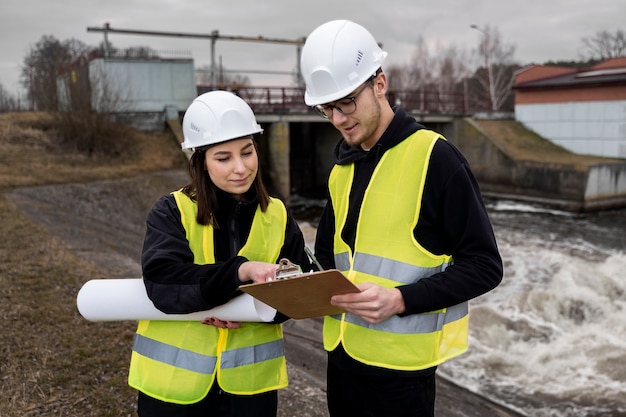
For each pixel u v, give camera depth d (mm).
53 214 12797
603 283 10961
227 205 2258
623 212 21547
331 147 27000
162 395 2227
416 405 2252
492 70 52094
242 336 2301
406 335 2174
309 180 28031
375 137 2252
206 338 2256
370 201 2242
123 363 4688
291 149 27484
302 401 4363
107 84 20094
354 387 2348
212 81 24484
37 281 6918
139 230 13203
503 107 52844
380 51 2217
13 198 13531
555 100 26422
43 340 5062
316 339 6801
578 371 7164
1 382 4176
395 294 2014
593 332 8523
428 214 2143
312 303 1967
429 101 29203
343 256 2352
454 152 2113
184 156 20172
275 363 2400
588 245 15461
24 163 17047
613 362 7395
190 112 2225
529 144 26094
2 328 5270
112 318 2260
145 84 21891
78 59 22594
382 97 2213
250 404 2316
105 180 16453
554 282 10930
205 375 2236
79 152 19016
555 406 6176
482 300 9992
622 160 23578
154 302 2098
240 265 2010
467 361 7441
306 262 2455
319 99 2133
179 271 2047
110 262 9000
